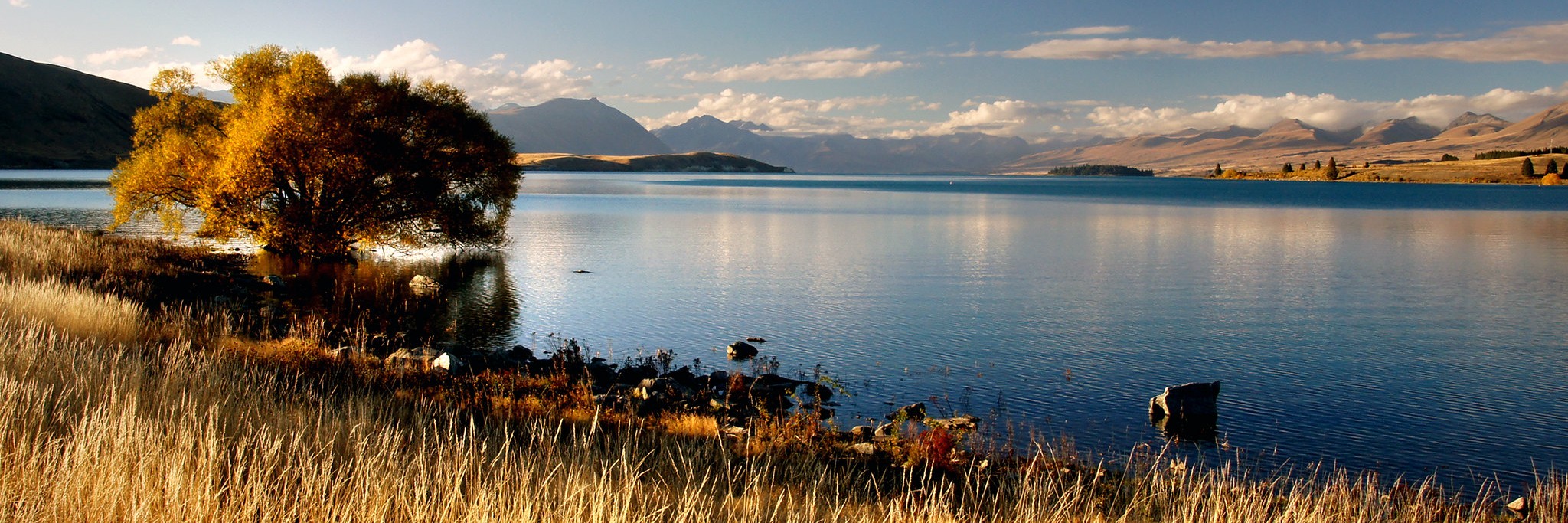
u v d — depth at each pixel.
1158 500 10.31
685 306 30.36
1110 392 19.17
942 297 33.06
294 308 27.02
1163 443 15.49
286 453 8.02
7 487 6.32
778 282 36.88
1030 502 9.70
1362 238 62.75
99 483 6.33
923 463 12.15
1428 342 25.02
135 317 18.22
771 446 12.29
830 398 18.39
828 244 55.56
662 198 126.06
